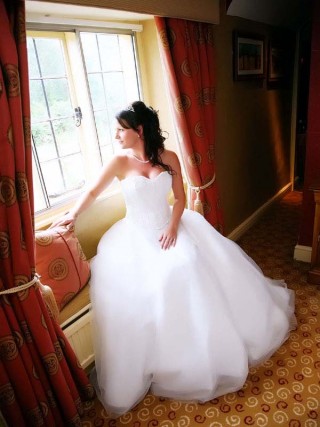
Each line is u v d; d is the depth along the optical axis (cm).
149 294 151
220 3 230
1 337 117
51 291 135
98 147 198
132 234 174
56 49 173
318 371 166
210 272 159
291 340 186
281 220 346
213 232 184
